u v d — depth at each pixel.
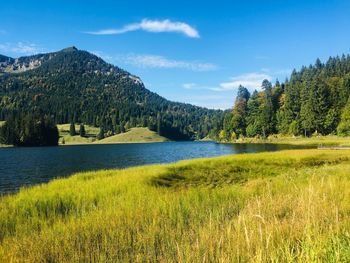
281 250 4.80
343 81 104.69
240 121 134.62
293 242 5.44
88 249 6.20
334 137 93.12
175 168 26.55
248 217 7.07
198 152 83.06
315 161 31.62
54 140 152.62
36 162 57.53
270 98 126.94
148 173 23.14
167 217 8.69
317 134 101.94
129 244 6.42
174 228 7.54
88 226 8.02
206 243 5.73
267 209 7.95
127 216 8.73
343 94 101.31
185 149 101.06
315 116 101.25
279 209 8.01
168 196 12.26
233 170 27.56
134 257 5.81
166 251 5.95
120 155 76.81
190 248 5.68
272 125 120.62
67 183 19.31
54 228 8.10
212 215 8.54
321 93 102.12
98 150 103.19
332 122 99.69
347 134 89.38
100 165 51.88
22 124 141.88
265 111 121.00
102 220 8.48
